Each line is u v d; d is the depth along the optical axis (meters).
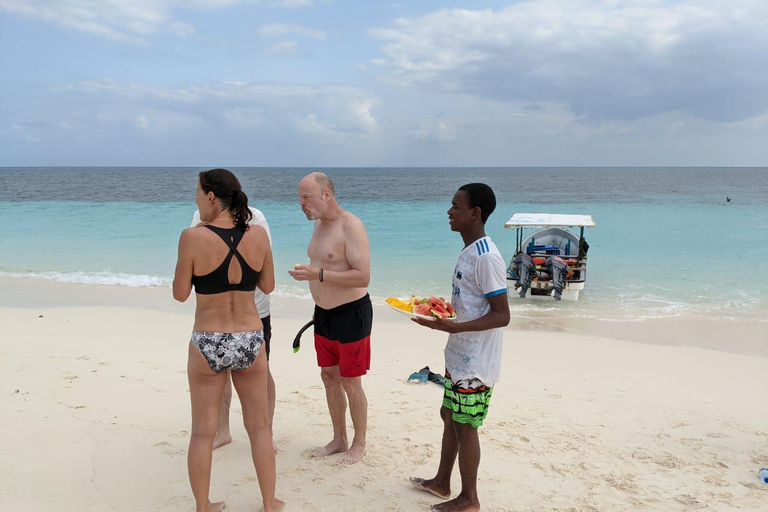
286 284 13.20
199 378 3.11
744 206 35.19
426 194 47.12
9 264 15.45
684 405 5.92
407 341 8.60
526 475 4.18
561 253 15.28
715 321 10.28
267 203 36.22
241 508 3.52
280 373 6.59
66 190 50.06
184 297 3.08
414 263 16.12
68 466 3.94
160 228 22.92
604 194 49.50
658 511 3.73
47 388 5.52
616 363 7.64
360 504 3.63
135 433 4.53
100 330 8.69
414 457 4.37
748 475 4.32
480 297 3.34
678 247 19.03
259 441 3.32
